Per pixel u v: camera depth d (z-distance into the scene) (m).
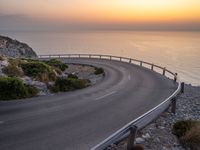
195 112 16.58
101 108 15.85
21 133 10.86
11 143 9.72
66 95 20.08
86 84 26.83
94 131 11.37
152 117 13.05
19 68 25.47
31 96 19.06
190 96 21.97
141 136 10.95
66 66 46.06
